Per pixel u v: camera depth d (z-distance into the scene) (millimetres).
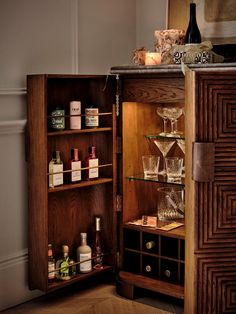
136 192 3660
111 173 3641
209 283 3084
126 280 3480
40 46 3438
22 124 3318
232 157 3020
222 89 2975
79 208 3680
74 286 3693
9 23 3258
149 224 3512
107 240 3742
